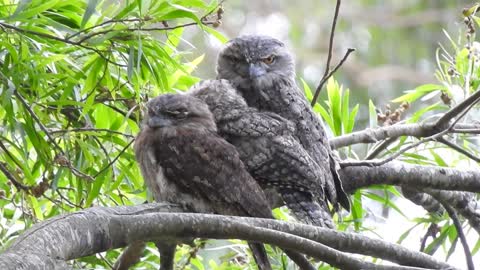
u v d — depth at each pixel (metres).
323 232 8.27
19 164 9.80
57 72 10.15
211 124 9.76
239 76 11.20
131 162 10.52
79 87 10.40
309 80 19.89
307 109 10.62
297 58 20.22
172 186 9.27
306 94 12.05
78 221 7.45
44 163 9.78
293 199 9.77
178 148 9.24
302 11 20.83
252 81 11.02
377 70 19.97
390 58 20.25
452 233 12.09
